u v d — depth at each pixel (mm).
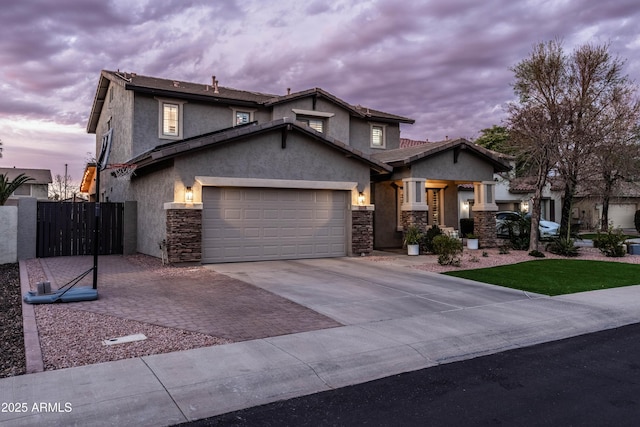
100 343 5832
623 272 12812
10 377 4684
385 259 15000
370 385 4859
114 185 21484
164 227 13547
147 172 15453
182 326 6707
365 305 8367
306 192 14820
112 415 3953
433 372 5285
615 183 21906
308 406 4301
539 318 7707
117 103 20391
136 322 6867
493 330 6914
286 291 9492
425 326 7000
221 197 13398
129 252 16250
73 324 6676
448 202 21125
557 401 4426
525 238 18438
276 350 5688
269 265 13188
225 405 4277
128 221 16297
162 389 4465
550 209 32469
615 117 17766
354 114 21547
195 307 7945
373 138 22656
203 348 5719
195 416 4047
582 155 17000
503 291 9969
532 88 18688
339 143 14750
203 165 12938
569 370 5387
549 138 16188
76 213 15664
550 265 13945
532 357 5906
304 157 14492
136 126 17516
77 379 4652
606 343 6594
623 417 4039
